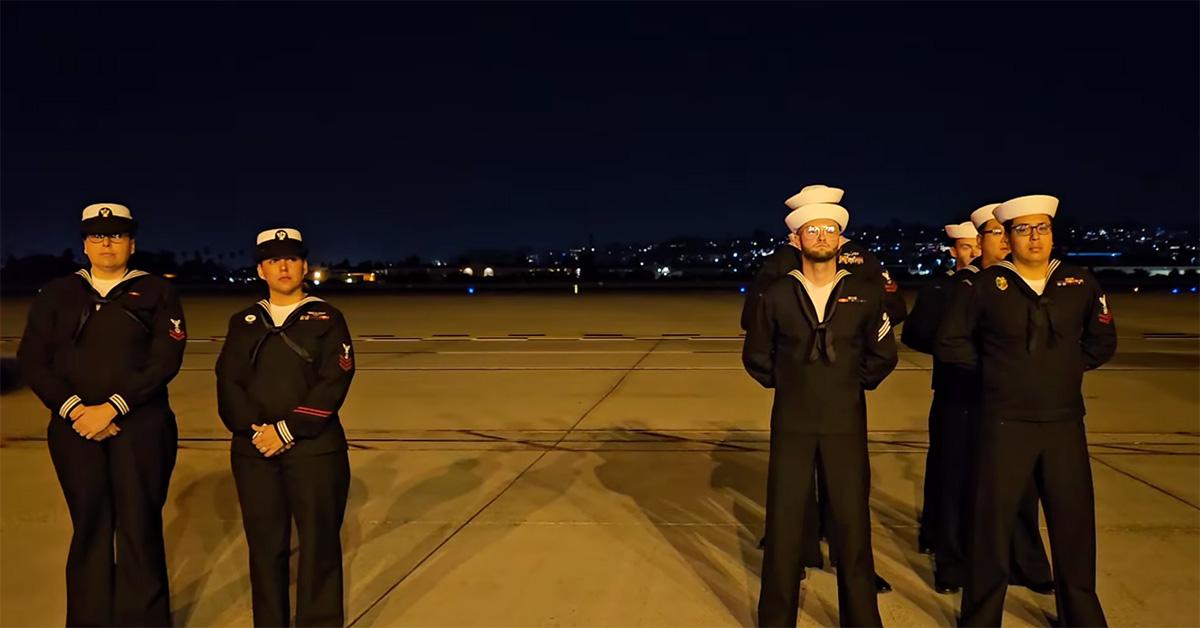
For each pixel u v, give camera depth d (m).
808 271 3.88
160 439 3.97
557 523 5.55
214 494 6.21
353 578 4.69
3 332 19.44
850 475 3.85
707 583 4.60
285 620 3.93
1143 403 9.54
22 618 4.25
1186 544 5.06
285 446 3.76
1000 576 3.91
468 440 7.93
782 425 3.89
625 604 4.35
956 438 4.49
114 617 3.92
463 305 27.19
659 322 20.31
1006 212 3.88
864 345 3.86
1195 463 6.89
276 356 3.82
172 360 3.92
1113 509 5.69
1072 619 3.88
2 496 6.19
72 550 3.86
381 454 7.41
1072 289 3.83
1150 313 21.83
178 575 4.77
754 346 3.98
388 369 12.62
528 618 4.20
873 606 3.86
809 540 4.80
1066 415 3.84
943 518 4.50
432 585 4.60
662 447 7.62
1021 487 3.88
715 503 5.95
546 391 10.65
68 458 3.82
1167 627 4.03
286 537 3.91
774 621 3.94
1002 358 3.87
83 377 3.81
